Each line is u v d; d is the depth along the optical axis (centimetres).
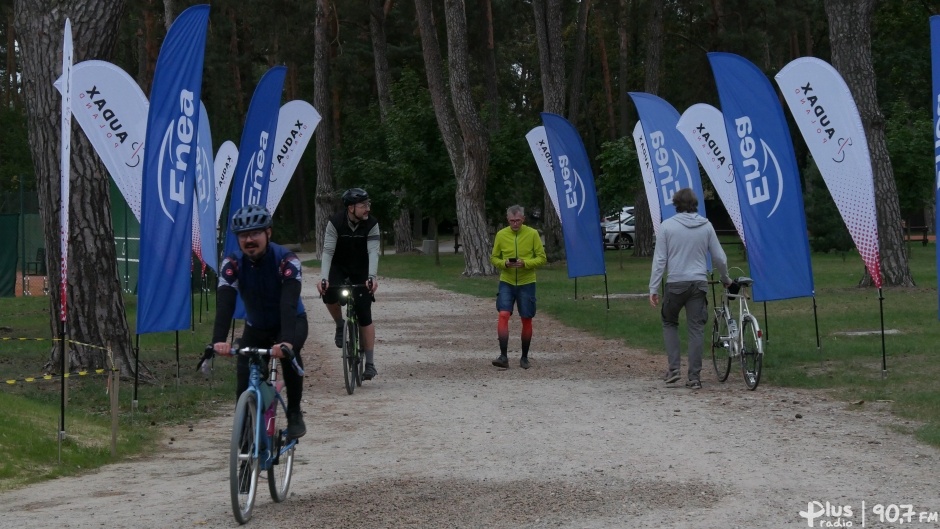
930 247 4862
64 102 807
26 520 620
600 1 4628
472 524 587
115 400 847
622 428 903
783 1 4547
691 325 1145
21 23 1216
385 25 5350
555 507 621
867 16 2392
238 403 598
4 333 1888
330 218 1185
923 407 959
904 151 4028
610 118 5516
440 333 1830
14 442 819
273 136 1362
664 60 5278
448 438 878
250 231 633
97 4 1202
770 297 1273
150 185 1050
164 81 1052
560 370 1340
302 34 5212
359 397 1138
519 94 6550
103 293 1238
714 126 1534
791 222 1269
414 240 6862
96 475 773
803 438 832
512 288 1372
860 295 2305
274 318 663
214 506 652
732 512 599
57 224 1238
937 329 1633
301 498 670
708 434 862
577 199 1998
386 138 4269
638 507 616
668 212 1780
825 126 1225
